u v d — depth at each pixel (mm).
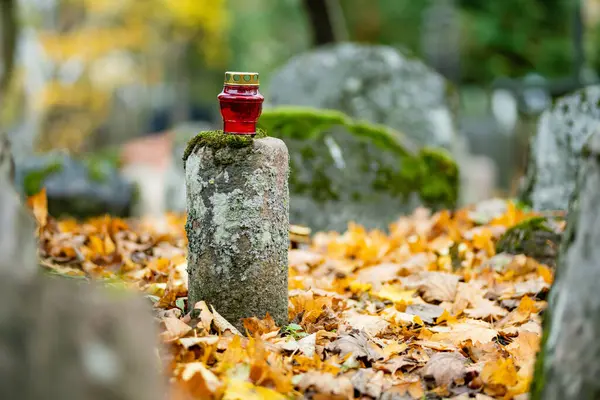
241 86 3910
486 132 20328
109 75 23547
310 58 11648
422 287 5152
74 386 2223
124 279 4973
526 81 19891
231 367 3412
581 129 7395
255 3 34500
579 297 2648
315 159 7914
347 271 5855
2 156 3533
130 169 18484
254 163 3912
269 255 3980
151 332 2451
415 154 8070
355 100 11172
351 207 7934
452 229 6664
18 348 2219
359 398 3447
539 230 5914
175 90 34219
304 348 3801
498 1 24781
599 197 2645
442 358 3762
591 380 2574
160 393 2400
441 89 11398
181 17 26156
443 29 20484
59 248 5473
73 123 23891
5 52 16516
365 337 4070
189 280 4074
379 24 29109
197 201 3967
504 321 4629
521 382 3545
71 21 22719
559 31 25078
